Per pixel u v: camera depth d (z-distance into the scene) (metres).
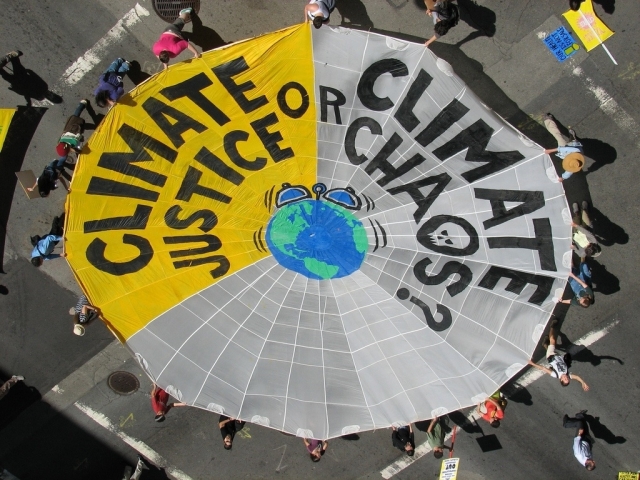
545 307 11.02
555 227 10.73
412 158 10.74
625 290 12.66
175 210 11.01
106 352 13.23
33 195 12.14
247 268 11.46
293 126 10.52
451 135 10.42
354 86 10.10
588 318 12.84
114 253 10.88
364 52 9.75
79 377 13.31
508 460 13.42
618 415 13.05
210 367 11.23
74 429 13.45
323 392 11.29
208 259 11.28
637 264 12.53
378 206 11.33
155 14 12.08
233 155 10.73
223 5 12.04
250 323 11.34
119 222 10.79
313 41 9.64
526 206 10.74
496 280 11.09
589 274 11.92
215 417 13.52
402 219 11.34
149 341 11.10
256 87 10.04
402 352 11.33
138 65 12.27
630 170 12.28
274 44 9.63
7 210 12.70
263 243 11.52
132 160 10.43
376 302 11.47
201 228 11.25
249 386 11.24
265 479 13.51
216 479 13.49
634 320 12.72
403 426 11.57
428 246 11.30
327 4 11.06
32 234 12.81
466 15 11.98
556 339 12.98
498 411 12.31
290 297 11.49
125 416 13.45
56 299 13.06
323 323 11.44
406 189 11.09
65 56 12.23
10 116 12.22
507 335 11.12
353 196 11.30
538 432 13.30
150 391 13.37
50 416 13.41
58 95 12.38
